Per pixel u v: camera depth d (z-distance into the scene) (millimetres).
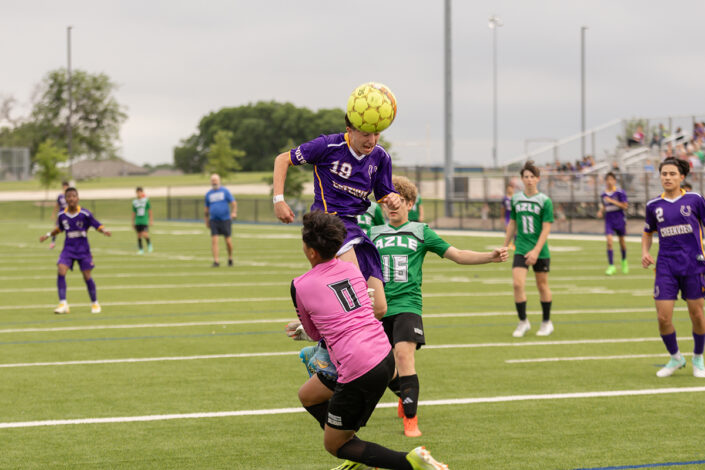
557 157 118125
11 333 30734
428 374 23453
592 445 16516
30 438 17109
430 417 18797
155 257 68188
